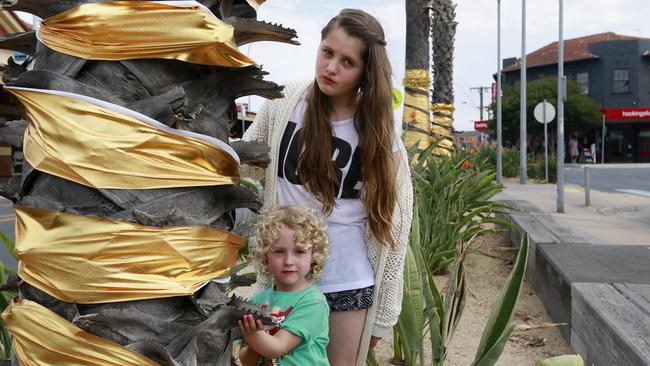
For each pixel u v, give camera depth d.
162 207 1.08
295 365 1.74
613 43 43.75
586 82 45.00
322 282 1.97
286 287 1.83
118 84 1.09
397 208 2.04
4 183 1.18
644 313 2.71
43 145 1.05
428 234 5.00
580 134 44.41
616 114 42.75
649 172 26.98
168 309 1.09
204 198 1.14
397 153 2.04
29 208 1.07
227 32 1.13
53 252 1.04
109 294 1.04
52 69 1.10
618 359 2.44
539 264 4.52
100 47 1.08
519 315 4.12
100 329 1.05
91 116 1.05
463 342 3.59
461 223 5.36
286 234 1.76
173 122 1.08
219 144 1.14
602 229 7.52
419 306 2.41
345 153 1.98
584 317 3.05
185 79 1.14
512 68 50.41
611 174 25.44
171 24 1.09
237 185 1.20
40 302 1.11
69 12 1.07
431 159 6.36
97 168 1.04
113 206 1.06
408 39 8.27
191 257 1.09
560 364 1.82
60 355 1.07
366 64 1.92
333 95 1.96
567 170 29.70
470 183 6.45
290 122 2.04
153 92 1.11
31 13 1.12
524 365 3.25
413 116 8.27
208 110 1.16
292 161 2.01
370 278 2.03
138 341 1.06
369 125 1.94
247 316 1.19
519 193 14.99
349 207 2.00
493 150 23.98
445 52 10.29
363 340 2.03
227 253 1.18
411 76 8.29
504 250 6.26
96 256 1.03
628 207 10.69
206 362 1.17
